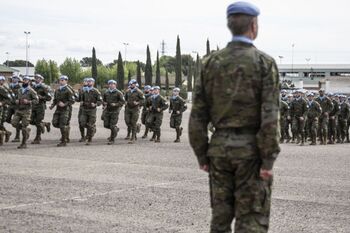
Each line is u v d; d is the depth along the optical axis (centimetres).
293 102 2666
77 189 1052
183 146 2122
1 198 948
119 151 1855
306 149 2264
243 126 465
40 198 953
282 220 820
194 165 1493
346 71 12912
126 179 1200
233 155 462
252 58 463
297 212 884
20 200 931
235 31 475
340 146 2580
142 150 1914
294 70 13088
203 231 736
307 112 2645
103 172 1306
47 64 14388
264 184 464
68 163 1470
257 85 461
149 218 811
